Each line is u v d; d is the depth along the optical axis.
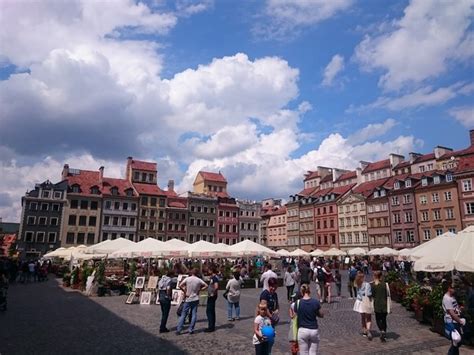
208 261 51.53
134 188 80.00
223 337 12.29
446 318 9.58
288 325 14.78
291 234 95.31
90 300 22.19
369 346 11.24
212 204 87.38
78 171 79.56
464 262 12.48
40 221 69.25
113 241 29.05
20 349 10.55
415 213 64.25
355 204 77.69
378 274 12.41
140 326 14.12
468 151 59.88
